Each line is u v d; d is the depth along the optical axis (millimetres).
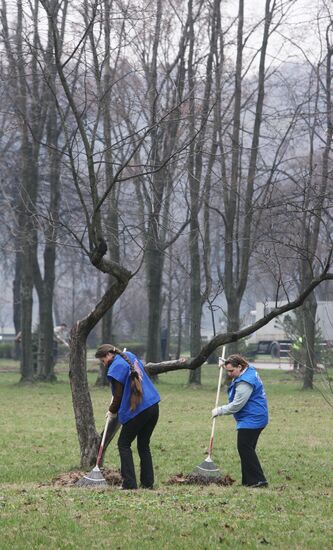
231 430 27812
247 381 16406
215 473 16938
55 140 43438
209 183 42094
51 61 24031
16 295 78125
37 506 13250
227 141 44812
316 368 24234
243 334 17578
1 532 11609
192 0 45531
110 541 11234
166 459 20969
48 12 17594
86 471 17766
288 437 26359
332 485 17484
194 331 48531
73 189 42688
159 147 30391
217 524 12148
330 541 11367
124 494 14453
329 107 42031
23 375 48938
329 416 33156
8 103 39438
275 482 17750
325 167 33781
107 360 15656
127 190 45031
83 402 18203
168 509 13055
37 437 25531
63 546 10969
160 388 47500
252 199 45281
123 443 15523
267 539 11430
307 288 17328
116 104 32812
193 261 48625
